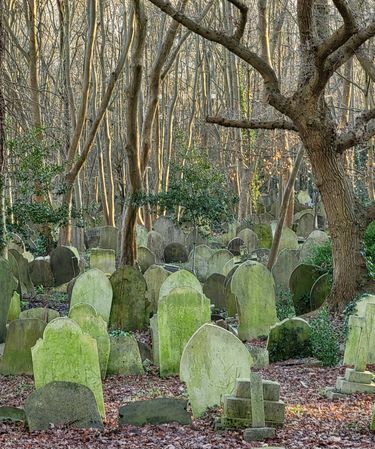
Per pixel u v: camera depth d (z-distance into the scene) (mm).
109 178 33938
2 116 18359
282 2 33688
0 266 14898
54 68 49719
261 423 8219
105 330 12031
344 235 16672
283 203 22422
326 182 16734
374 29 15375
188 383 9312
